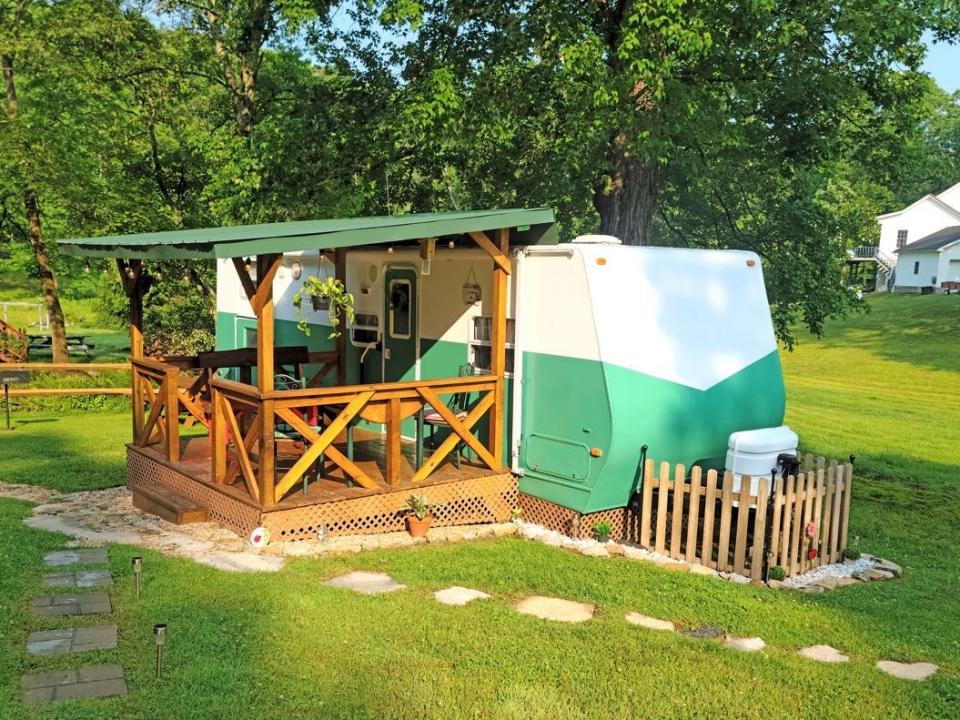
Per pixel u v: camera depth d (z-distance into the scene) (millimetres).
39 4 21953
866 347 33094
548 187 16812
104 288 28062
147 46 21812
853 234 17562
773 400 9500
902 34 12547
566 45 12406
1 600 5910
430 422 8680
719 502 8516
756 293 9586
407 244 10133
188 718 4480
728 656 5594
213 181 20688
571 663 5387
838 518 8227
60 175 21484
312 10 13953
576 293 8289
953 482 12578
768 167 16062
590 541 8328
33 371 18625
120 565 6785
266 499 7539
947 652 5883
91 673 4898
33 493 9789
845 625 6328
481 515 8812
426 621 5965
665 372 8484
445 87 12758
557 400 8539
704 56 12812
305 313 12305
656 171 14344
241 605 6035
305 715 4594
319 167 16219
